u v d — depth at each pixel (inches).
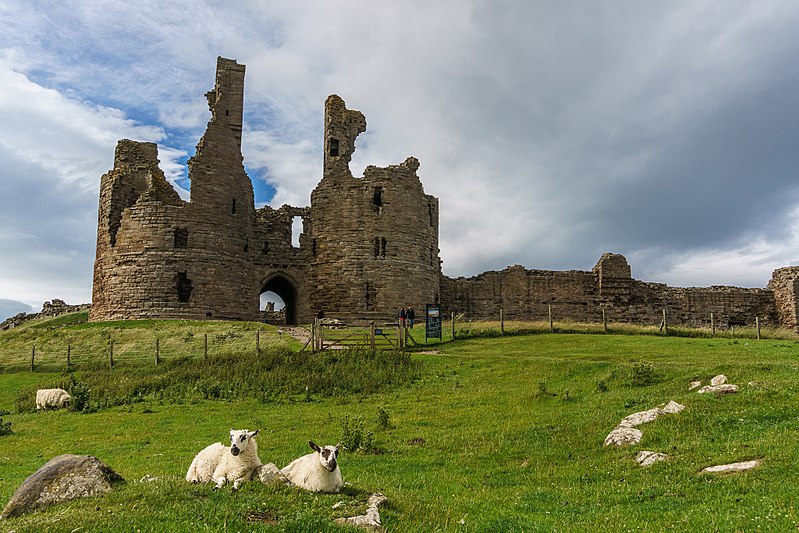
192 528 374.6
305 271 2281.0
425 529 432.1
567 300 2618.1
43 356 1636.3
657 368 981.2
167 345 1643.7
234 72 2224.4
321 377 1210.6
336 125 2337.6
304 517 399.5
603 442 663.1
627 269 2640.3
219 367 1342.3
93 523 377.4
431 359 1334.9
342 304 2177.7
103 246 2135.8
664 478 522.9
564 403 884.0
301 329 1895.9
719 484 480.1
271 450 734.5
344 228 2213.3
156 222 2044.8
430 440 756.0
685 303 2645.2
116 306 2038.6
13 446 847.7
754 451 532.1
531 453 671.1
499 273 2603.3
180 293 2048.5
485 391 1036.5
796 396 664.4
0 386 1389.0
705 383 826.8
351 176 2242.9
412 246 2240.4
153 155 2299.5
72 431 936.3
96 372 1422.2
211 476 498.9
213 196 2110.0
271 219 2295.8
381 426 842.8
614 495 506.6
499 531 440.5
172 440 838.5
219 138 2154.3
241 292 2150.6
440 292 2549.2
